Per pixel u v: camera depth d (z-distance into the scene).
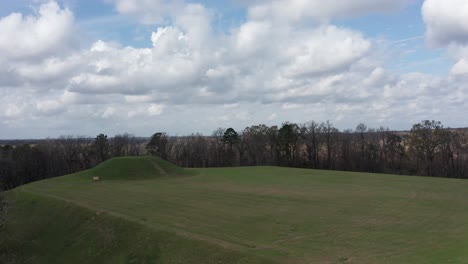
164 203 30.66
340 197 32.62
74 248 24.41
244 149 105.19
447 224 22.44
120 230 23.91
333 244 18.50
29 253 25.25
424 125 82.81
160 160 58.28
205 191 37.25
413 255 16.42
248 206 28.95
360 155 91.94
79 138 111.50
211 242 19.11
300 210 27.16
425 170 81.56
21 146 91.50
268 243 18.86
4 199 29.78
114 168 52.91
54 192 38.00
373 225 22.39
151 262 19.62
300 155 101.56
